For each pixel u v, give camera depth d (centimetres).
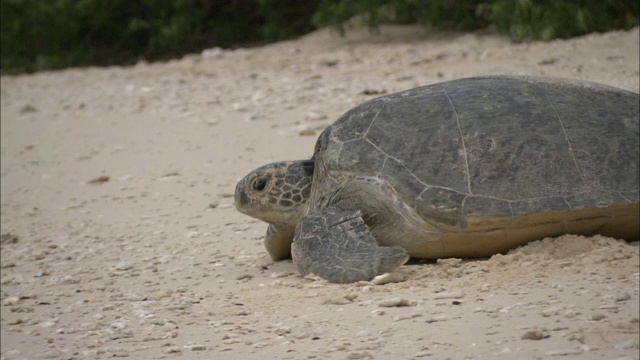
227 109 2431
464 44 3030
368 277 1061
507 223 1084
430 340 828
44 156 2258
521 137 1121
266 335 917
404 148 1142
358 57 3086
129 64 4069
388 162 1140
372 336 862
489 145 1118
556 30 2819
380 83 2484
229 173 1872
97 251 1493
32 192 1970
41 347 970
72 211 1791
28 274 1388
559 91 1177
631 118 1155
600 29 2825
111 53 4259
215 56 3603
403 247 1141
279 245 1278
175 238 1515
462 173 1109
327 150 1193
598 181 1099
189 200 1738
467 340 816
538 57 2523
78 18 4188
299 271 1133
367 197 1143
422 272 1081
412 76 2528
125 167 2056
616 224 1108
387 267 1060
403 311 934
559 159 1108
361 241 1105
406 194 1113
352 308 968
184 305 1087
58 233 1648
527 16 2909
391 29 3572
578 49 2550
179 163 2011
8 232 1691
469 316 889
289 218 1241
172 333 969
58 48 4241
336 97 2372
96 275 1336
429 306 938
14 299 1212
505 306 909
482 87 1185
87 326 1047
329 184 1184
